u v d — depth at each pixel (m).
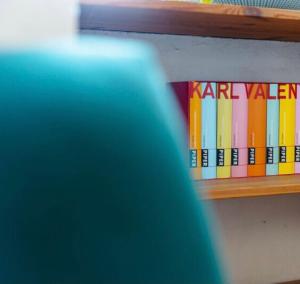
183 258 0.24
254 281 1.36
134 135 0.22
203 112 1.10
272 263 1.38
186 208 0.23
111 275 0.23
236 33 1.21
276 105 1.17
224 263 0.25
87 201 0.23
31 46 0.22
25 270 0.23
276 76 1.35
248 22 1.05
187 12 0.94
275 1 1.09
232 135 1.13
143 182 0.23
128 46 0.23
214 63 1.30
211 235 0.24
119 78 0.22
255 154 1.15
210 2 1.03
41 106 0.22
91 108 0.22
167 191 0.23
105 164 0.23
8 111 0.21
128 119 0.22
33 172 0.22
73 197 0.23
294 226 1.39
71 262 0.23
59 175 0.22
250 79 1.33
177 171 0.23
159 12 0.93
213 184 1.04
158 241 0.23
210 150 1.11
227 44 1.31
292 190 1.03
